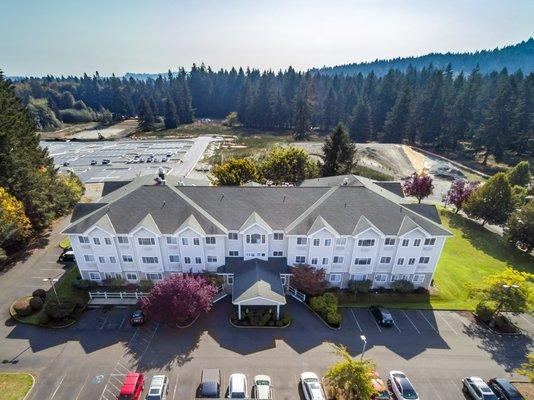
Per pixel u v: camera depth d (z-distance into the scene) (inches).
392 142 5757.9
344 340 1515.7
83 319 1605.6
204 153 5290.4
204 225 1740.9
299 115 6063.0
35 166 2652.6
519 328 1640.0
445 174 4224.9
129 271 1823.3
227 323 1595.7
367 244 1754.4
